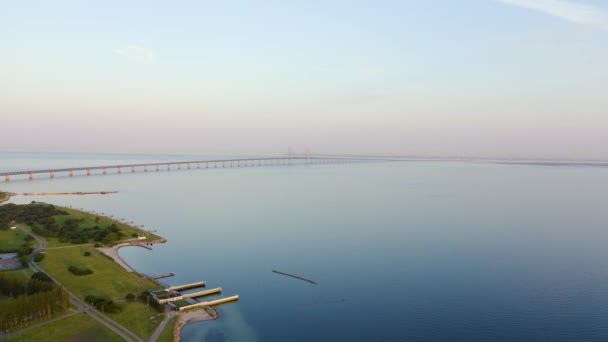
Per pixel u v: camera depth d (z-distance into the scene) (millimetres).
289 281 151250
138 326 109250
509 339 109938
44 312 107812
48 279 132750
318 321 120062
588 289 142000
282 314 124250
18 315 101750
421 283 148500
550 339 109688
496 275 155750
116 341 100438
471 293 138875
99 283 136000
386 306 129375
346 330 114688
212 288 144000
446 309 127250
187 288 143000
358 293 139750
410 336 111562
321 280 152250
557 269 162625
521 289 142125
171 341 103188
